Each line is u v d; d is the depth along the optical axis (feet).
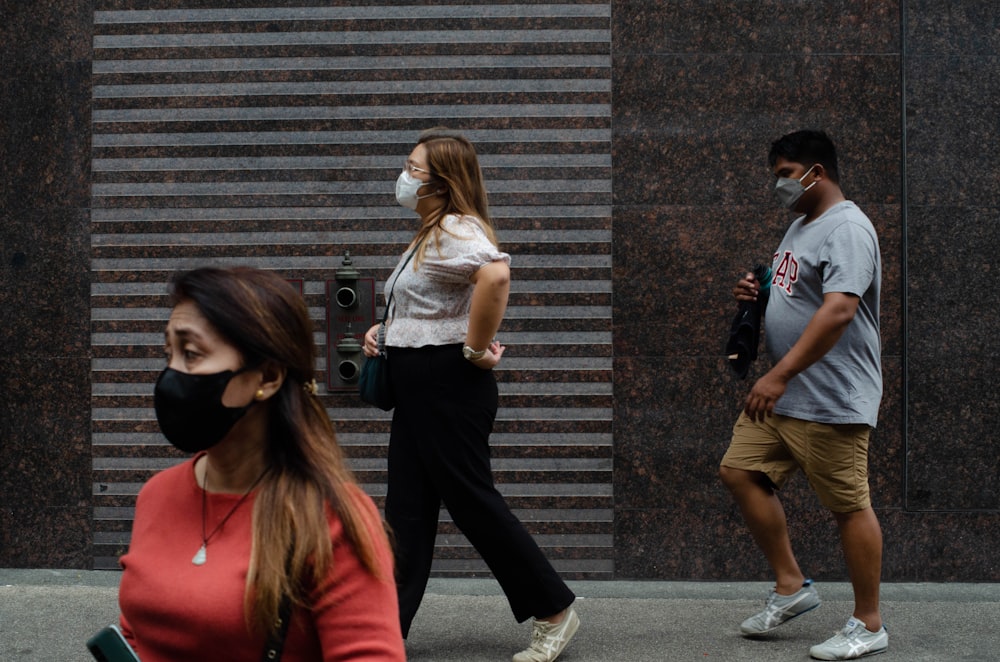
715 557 16.62
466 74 16.75
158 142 16.92
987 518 16.48
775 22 16.56
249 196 16.88
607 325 16.66
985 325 16.44
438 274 12.34
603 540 16.71
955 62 16.43
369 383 12.86
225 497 5.39
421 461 12.70
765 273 14.10
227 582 5.13
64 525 17.02
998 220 16.43
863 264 12.48
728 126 16.61
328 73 16.84
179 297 5.38
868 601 13.33
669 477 16.63
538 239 16.70
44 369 16.99
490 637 14.05
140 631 5.32
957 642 13.85
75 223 16.93
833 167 13.20
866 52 16.51
